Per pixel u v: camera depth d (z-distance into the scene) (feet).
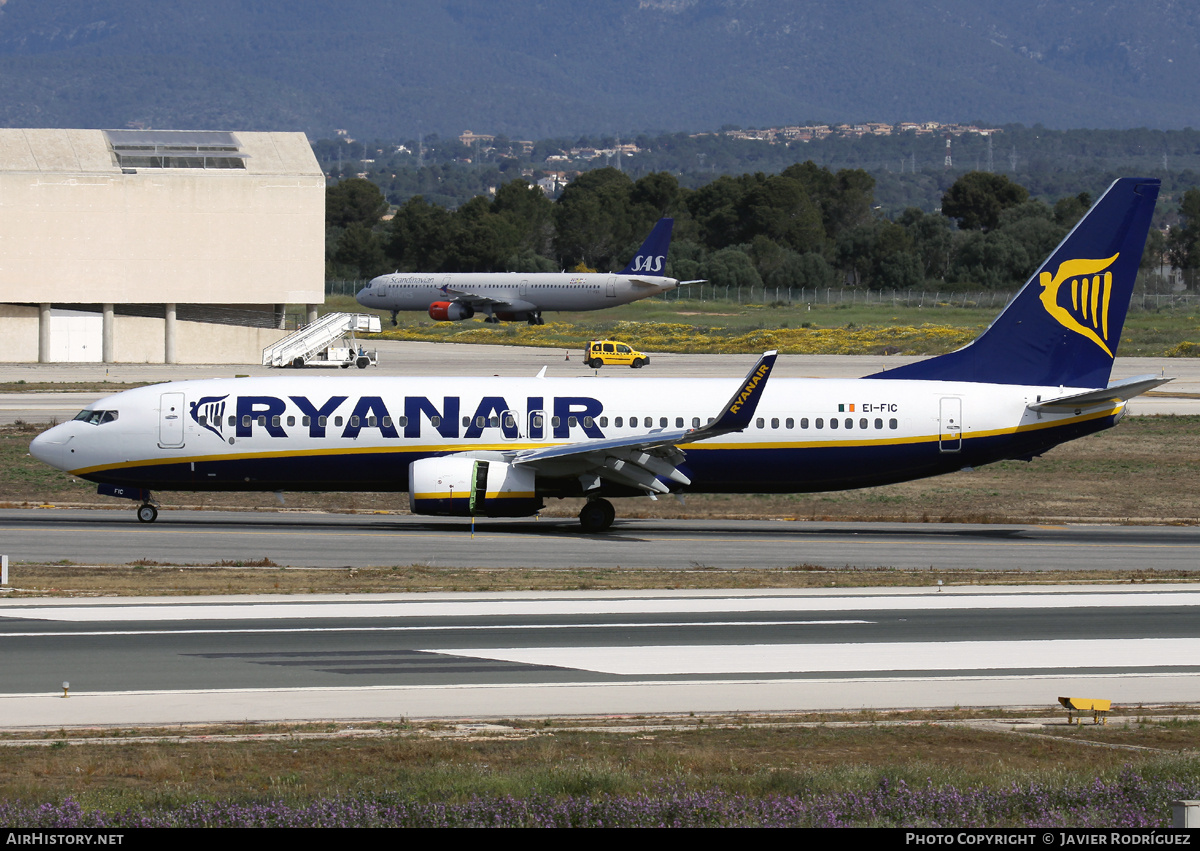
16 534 560.20
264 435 594.65
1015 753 256.52
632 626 379.55
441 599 419.13
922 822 199.82
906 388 618.03
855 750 256.11
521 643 354.54
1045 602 427.74
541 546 554.05
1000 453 621.31
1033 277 619.67
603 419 602.44
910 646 357.61
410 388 606.96
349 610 398.01
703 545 565.12
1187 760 234.17
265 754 247.70
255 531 584.81
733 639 363.35
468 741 258.98
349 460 599.16
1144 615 406.82
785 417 608.60
